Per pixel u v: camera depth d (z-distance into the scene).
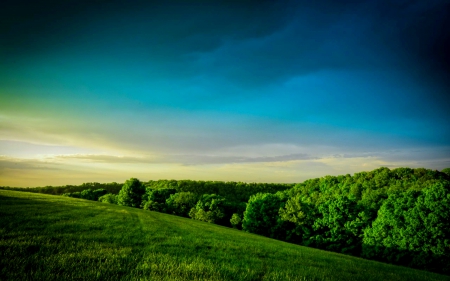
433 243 29.17
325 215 43.38
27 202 23.62
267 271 8.41
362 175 72.69
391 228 33.31
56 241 9.04
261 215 52.41
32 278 4.95
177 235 15.78
